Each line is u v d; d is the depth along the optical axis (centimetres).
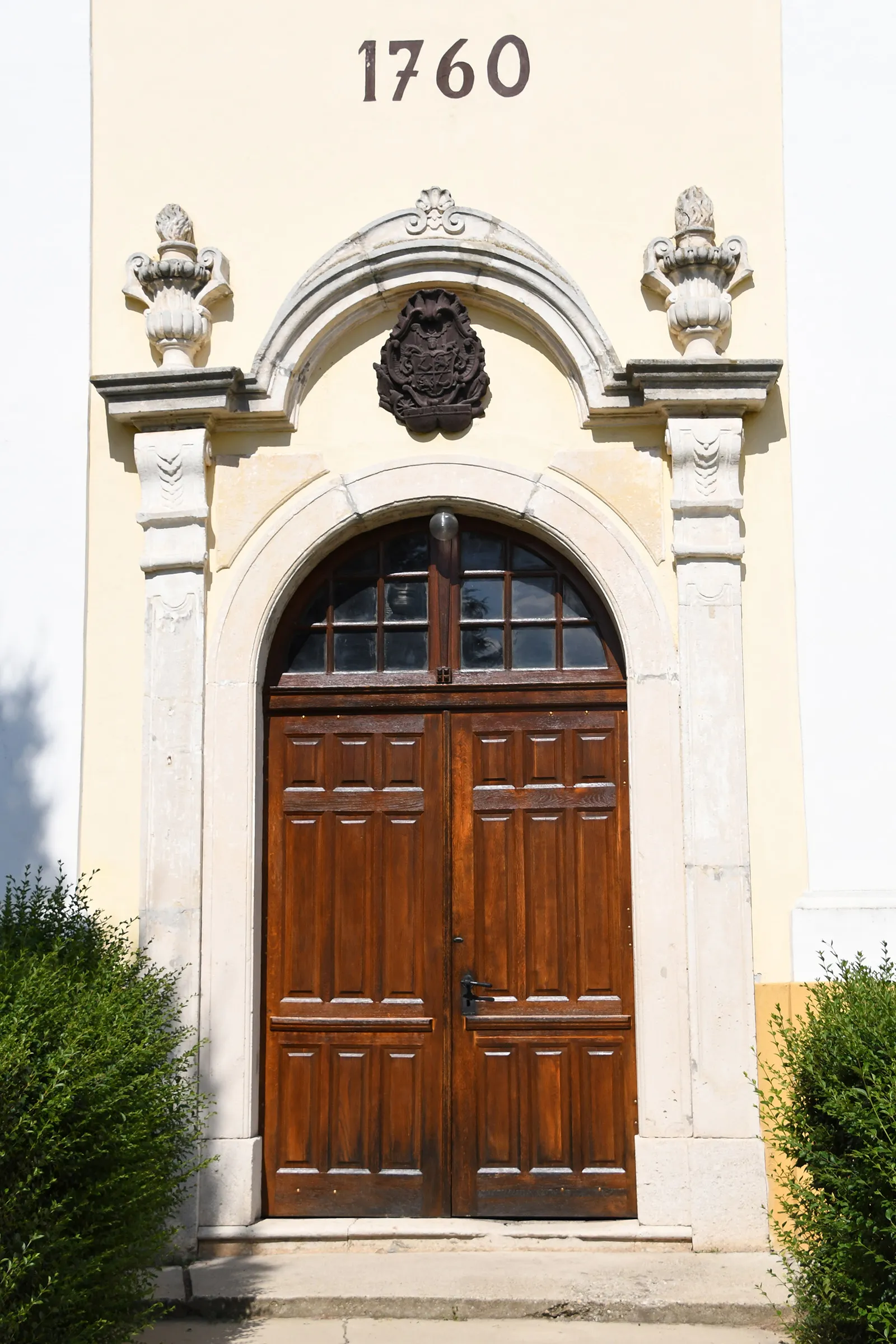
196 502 632
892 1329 438
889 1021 475
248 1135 605
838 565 619
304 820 646
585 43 658
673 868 604
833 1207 468
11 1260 416
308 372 650
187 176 664
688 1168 587
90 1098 448
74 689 634
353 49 664
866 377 629
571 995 625
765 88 651
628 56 656
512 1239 591
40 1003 474
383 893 639
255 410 637
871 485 622
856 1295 452
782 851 603
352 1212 619
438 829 640
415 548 661
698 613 615
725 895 596
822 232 639
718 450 616
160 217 647
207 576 636
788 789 607
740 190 645
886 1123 447
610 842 632
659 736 612
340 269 639
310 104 663
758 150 647
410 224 643
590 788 636
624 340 640
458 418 636
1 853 626
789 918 598
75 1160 441
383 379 644
